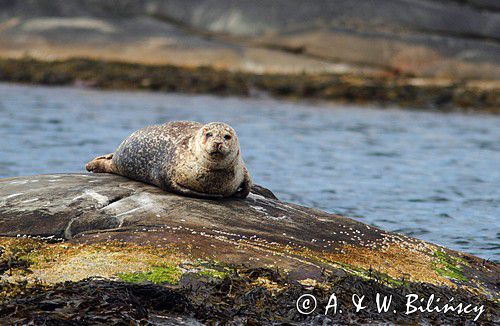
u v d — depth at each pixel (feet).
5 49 388.16
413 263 85.56
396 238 92.27
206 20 439.22
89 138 193.36
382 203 136.98
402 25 428.56
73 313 62.80
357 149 197.47
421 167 176.04
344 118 263.70
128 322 62.85
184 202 89.56
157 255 75.25
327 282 74.49
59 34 400.06
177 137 94.58
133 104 272.92
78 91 307.99
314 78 348.38
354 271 79.61
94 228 83.66
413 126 250.37
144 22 422.41
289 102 306.96
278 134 216.13
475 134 236.43
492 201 141.59
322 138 213.25
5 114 229.45
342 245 86.74
